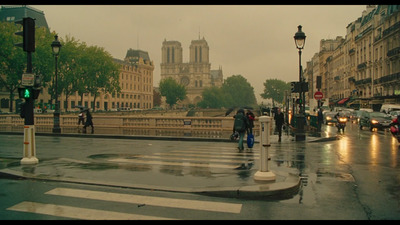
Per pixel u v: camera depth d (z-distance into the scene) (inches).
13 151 561.9
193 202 250.8
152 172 360.8
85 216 219.9
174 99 5639.8
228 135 872.9
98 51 2817.4
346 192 282.5
